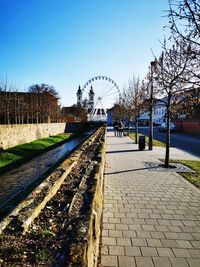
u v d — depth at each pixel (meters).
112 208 6.97
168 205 7.21
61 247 2.77
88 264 2.76
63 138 38.81
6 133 21.84
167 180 10.02
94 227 3.75
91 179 5.71
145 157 15.90
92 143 13.85
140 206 7.12
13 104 33.09
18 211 3.62
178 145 23.30
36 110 41.81
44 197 4.24
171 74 11.58
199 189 8.81
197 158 15.54
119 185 9.30
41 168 16.23
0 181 13.06
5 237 2.95
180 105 11.75
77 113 83.12
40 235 3.05
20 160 18.22
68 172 6.46
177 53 12.53
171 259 4.49
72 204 4.15
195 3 7.12
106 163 13.76
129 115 32.62
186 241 5.13
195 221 6.11
